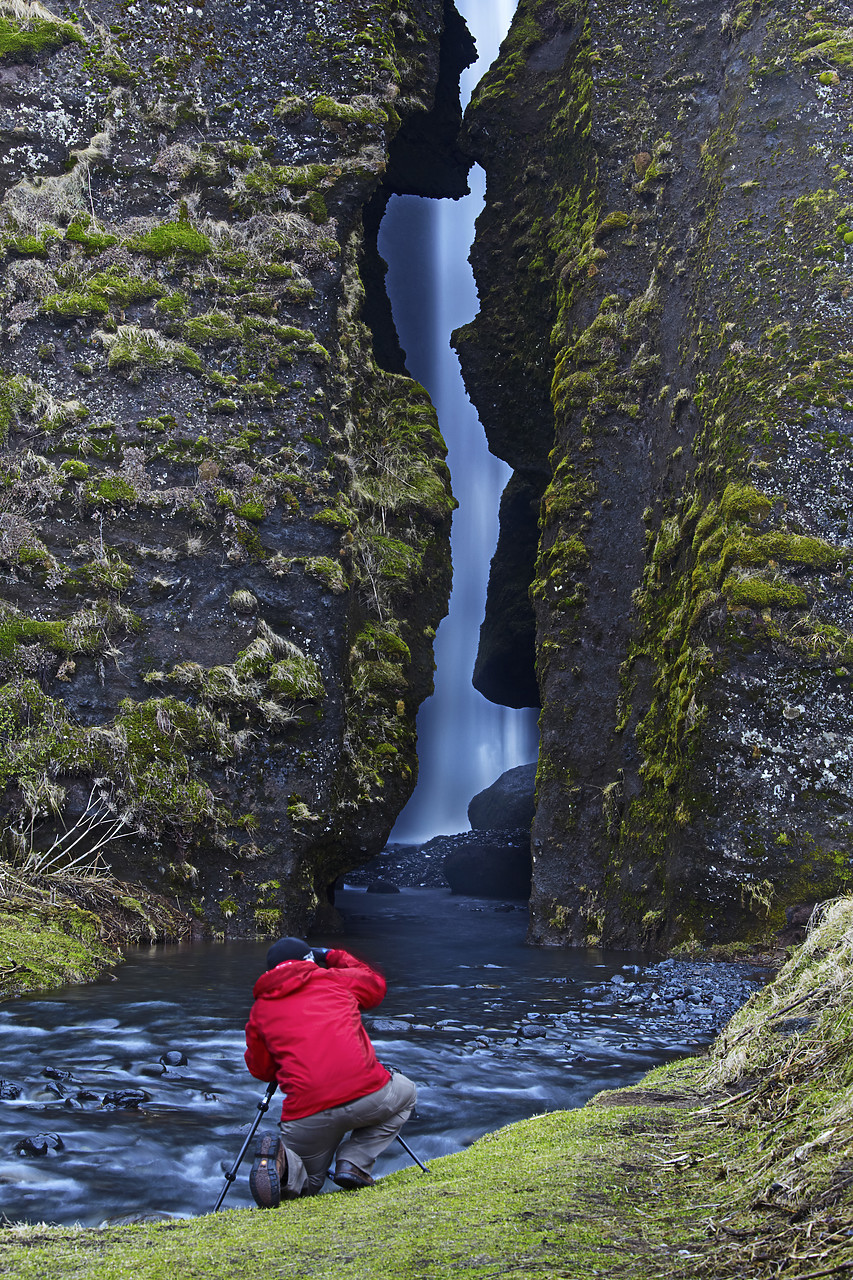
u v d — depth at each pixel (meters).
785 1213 3.25
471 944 11.58
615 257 13.03
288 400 11.90
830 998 4.99
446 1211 3.46
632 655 12.04
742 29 12.26
